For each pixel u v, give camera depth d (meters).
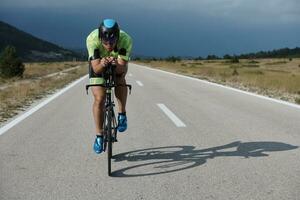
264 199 3.95
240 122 8.43
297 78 23.55
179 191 4.20
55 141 6.64
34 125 8.16
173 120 8.72
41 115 9.54
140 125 8.11
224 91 15.52
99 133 5.21
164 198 4.01
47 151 5.95
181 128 7.77
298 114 9.52
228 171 4.90
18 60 28.14
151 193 4.15
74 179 4.63
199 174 4.79
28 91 15.12
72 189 4.29
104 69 4.98
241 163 5.25
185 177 4.68
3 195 4.12
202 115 9.41
